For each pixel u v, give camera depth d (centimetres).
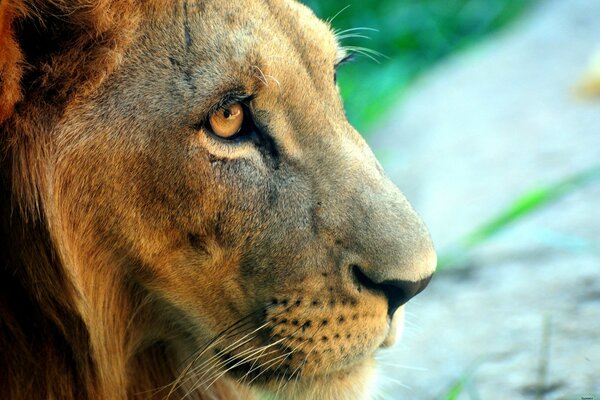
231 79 615
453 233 1148
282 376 652
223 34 620
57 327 636
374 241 626
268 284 637
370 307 636
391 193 645
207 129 620
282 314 636
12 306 629
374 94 1728
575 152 1298
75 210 615
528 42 1881
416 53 1919
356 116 1642
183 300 648
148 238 628
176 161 615
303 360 641
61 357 644
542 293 932
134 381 689
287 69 632
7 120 599
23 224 612
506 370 807
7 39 572
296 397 658
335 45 683
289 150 636
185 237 630
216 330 653
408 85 1864
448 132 1556
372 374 675
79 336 635
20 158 601
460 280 1023
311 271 632
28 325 634
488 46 1939
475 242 1029
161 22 619
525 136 1420
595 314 859
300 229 632
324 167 639
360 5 1833
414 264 625
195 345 671
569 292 920
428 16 1962
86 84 605
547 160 1292
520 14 2064
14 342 629
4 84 579
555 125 1435
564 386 756
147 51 616
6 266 627
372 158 663
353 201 634
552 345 822
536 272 982
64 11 601
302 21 664
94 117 609
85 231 621
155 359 693
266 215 632
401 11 1934
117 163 612
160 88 613
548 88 1622
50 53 604
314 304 633
